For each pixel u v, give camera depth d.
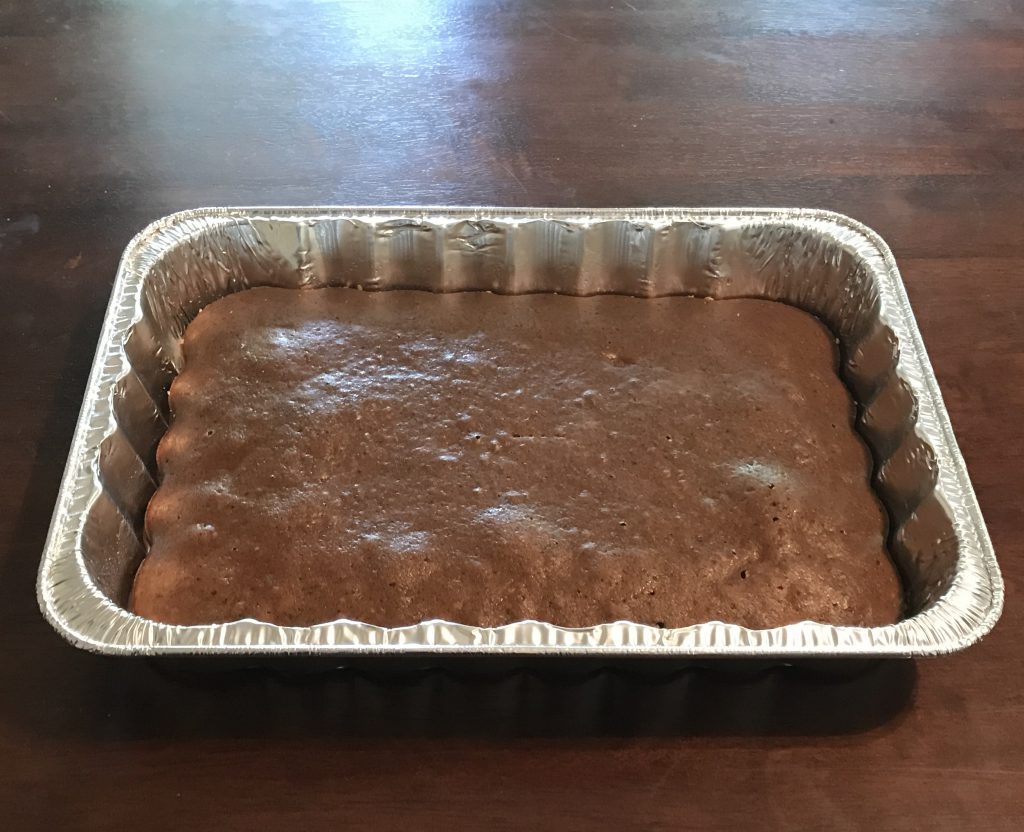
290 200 0.52
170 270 0.45
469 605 0.37
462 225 0.45
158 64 0.61
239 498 0.40
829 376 0.45
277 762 0.34
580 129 0.56
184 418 0.43
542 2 0.65
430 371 0.44
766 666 0.35
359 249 0.46
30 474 0.41
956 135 0.56
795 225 0.45
